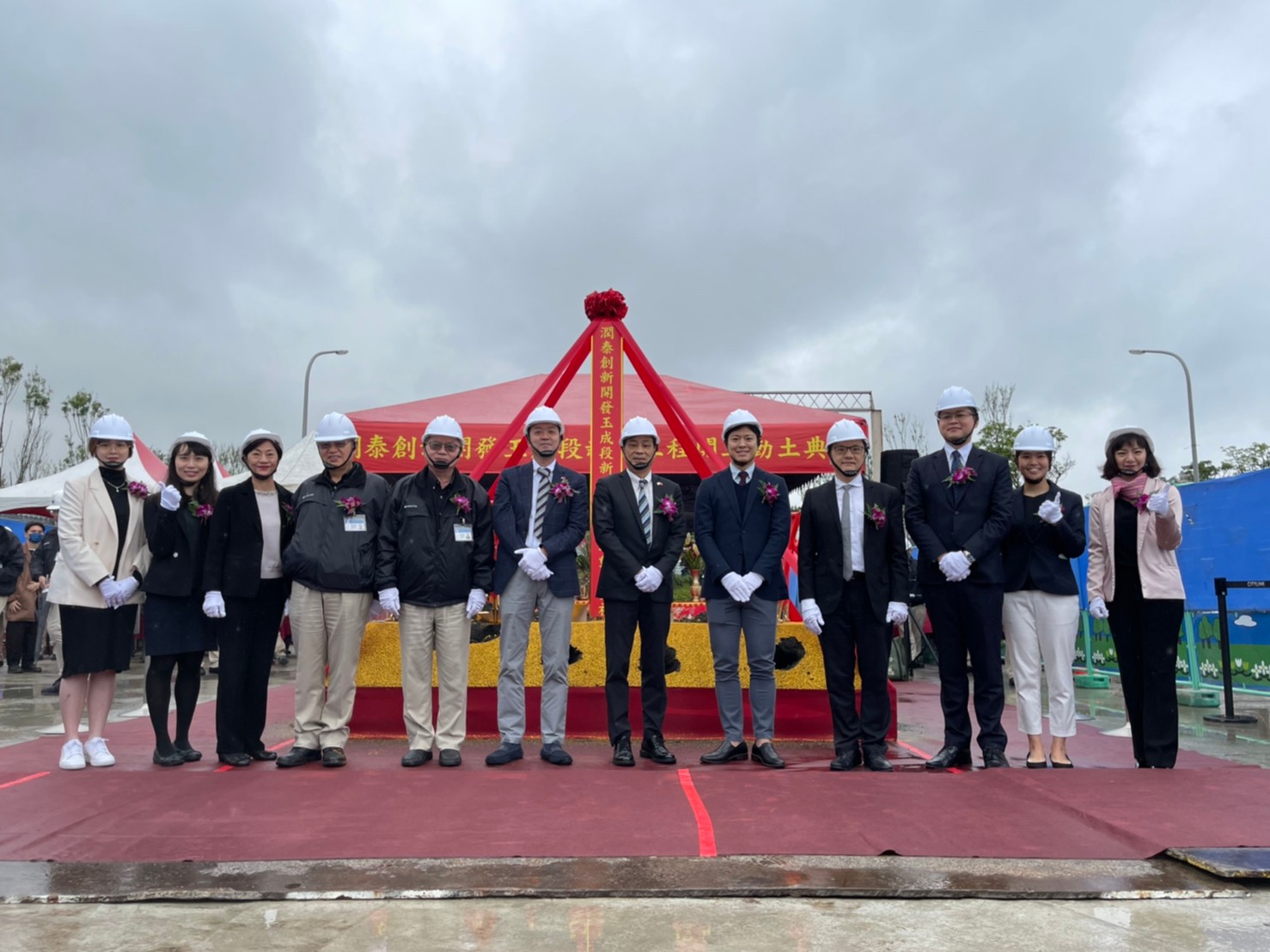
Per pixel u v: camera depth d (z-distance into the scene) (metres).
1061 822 3.26
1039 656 4.48
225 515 4.46
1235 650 7.75
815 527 4.56
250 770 4.21
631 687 5.24
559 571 4.47
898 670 9.34
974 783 3.87
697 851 2.95
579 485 4.59
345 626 4.41
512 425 5.68
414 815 3.35
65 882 2.67
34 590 10.03
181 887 2.62
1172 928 2.35
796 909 2.49
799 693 5.23
